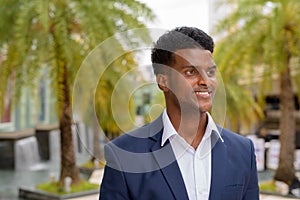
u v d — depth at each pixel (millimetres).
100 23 7410
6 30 8258
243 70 9336
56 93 8367
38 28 8188
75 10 7668
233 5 8539
